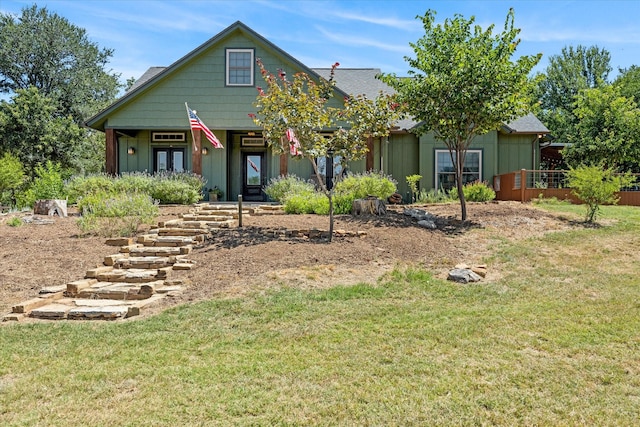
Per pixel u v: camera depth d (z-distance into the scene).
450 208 12.54
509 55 10.58
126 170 17.31
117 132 16.70
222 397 3.49
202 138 16.81
